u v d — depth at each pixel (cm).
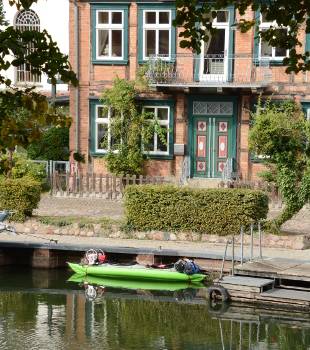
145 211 2253
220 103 3000
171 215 2231
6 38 561
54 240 2172
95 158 3091
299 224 2381
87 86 3089
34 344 1422
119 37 3072
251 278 1797
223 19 2950
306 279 1747
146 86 2962
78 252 2156
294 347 1424
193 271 1955
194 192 2209
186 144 3034
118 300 1808
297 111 2817
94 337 1482
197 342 1460
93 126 3088
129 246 2116
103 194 2797
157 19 3022
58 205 2667
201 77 2969
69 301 1792
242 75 2927
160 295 1867
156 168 3050
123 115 3000
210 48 2983
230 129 3000
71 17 3100
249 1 773
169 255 2031
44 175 2912
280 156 2136
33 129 565
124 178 2786
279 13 768
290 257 1991
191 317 1642
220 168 3020
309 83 2880
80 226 2314
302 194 2130
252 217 2158
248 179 2952
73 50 3095
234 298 1755
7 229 2177
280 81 2912
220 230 2188
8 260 2177
